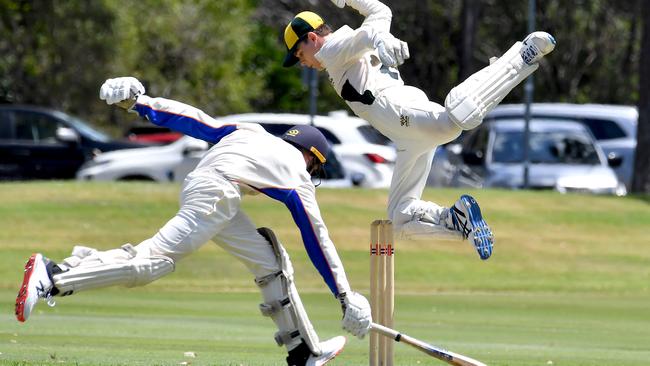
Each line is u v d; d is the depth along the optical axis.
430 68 153.88
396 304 56.81
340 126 89.88
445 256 72.00
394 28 150.50
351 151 88.06
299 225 27.09
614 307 56.97
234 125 28.05
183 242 26.66
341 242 73.06
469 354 37.91
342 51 28.25
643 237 78.38
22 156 94.12
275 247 28.25
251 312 51.25
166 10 165.38
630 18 154.12
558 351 39.59
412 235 29.55
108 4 146.38
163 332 42.50
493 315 52.78
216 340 40.38
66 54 145.12
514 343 42.25
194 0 169.00
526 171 92.94
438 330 46.28
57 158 94.25
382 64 28.91
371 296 27.98
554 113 105.50
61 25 144.38
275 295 28.28
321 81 166.62
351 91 28.84
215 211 26.83
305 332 28.59
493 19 155.00
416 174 29.61
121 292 59.38
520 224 78.81
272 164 27.08
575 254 74.00
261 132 27.72
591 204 83.94
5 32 143.50
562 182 94.69
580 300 60.38
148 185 82.25
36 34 144.88
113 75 150.25
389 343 28.06
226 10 169.50
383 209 79.62
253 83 179.00
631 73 156.88
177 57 167.50
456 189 85.25
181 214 26.83
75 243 69.88
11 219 72.56
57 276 25.47
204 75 169.25
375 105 28.86
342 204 79.56
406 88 29.23
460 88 28.25
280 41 177.50
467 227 28.44
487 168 96.38
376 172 87.81
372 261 27.95
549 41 28.30
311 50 29.41
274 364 32.16
